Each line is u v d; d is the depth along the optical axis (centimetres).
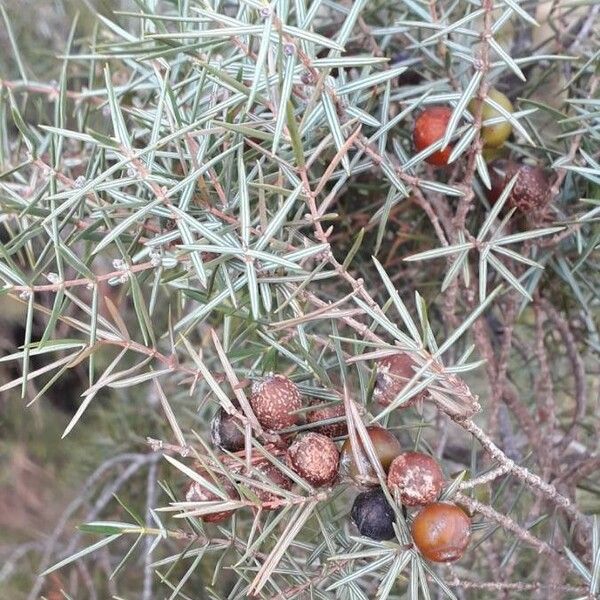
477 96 16
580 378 23
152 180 14
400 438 24
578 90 19
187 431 32
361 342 14
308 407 14
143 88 20
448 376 13
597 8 21
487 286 23
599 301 25
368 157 18
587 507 25
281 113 12
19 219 17
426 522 13
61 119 16
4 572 40
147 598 33
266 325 15
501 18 15
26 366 14
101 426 41
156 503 36
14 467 44
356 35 21
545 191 18
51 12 35
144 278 17
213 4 16
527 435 23
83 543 41
